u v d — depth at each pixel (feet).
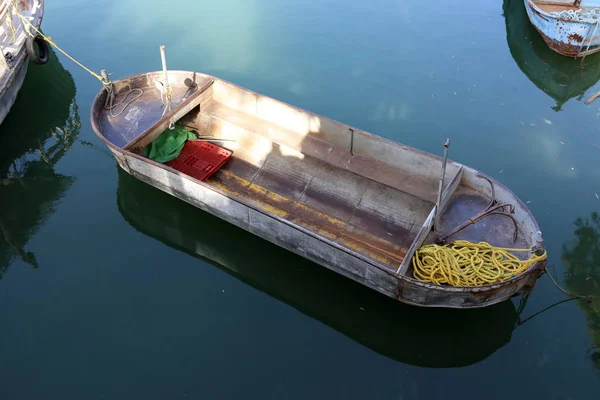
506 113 34.12
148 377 20.70
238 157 28.94
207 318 22.95
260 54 38.60
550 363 21.09
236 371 20.94
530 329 22.27
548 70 38.73
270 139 28.40
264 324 22.86
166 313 23.07
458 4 45.27
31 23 35.68
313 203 26.84
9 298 23.50
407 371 21.33
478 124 33.12
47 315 22.82
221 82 29.60
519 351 21.61
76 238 26.37
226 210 24.52
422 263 21.88
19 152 31.50
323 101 34.63
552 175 29.66
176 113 27.91
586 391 20.11
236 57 38.22
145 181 27.07
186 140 29.17
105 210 27.91
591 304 22.99
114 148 25.68
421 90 35.70
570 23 37.47
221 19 42.47
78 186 29.19
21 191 28.84
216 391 20.25
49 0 44.14
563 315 22.68
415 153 25.05
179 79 31.17
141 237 26.73
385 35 40.83
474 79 36.86
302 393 20.25
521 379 20.70
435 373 21.30
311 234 21.68
